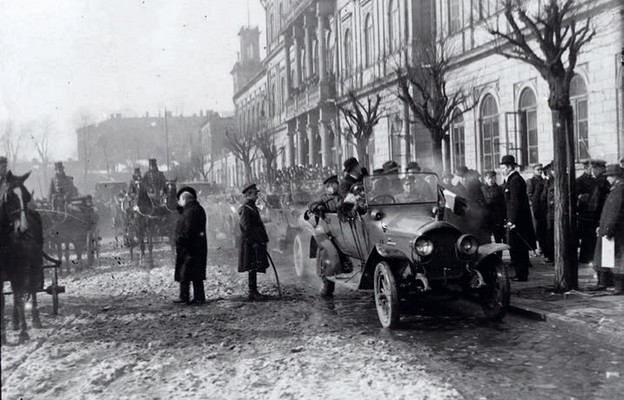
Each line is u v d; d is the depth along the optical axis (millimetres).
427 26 27719
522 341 7398
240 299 10961
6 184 8430
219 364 6727
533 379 5953
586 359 6551
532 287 10250
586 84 17234
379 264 8461
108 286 13109
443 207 9219
